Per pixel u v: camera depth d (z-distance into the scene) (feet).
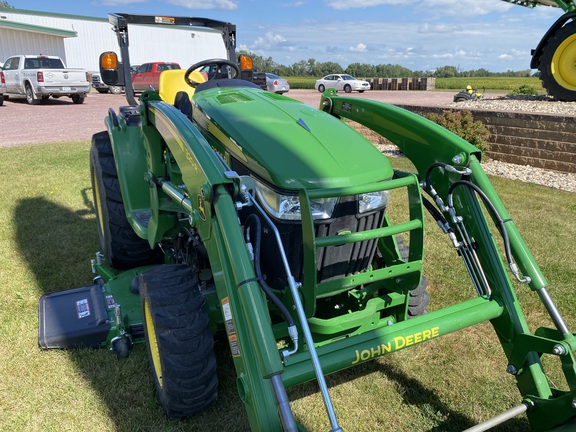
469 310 8.00
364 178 7.86
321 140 8.39
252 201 7.24
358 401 9.36
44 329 10.52
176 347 7.86
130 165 12.21
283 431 6.22
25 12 101.19
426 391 9.66
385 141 35.81
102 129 43.73
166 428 8.48
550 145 27.58
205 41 113.70
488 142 30.60
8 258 15.11
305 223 6.93
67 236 17.01
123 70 13.52
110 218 13.30
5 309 12.09
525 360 7.89
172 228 10.15
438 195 9.50
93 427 8.51
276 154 7.86
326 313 9.68
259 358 6.04
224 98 9.79
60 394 9.24
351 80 108.99
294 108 9.50
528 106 33.40
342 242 7.36
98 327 10.57
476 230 8.64
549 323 11.96
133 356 10.37
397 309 9.08
